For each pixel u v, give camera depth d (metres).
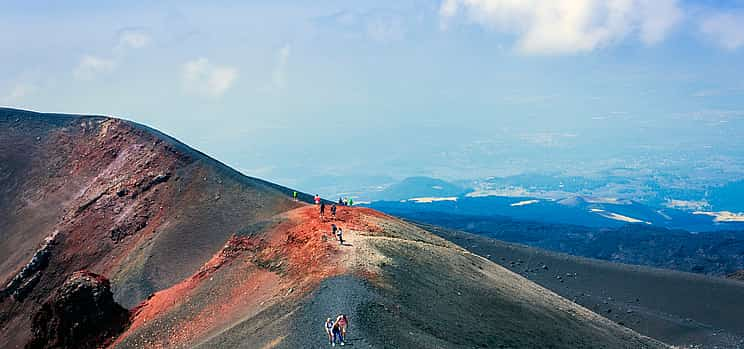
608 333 76.38
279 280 67.88
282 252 73.88
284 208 100.44
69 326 76.38
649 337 89.94
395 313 55.75
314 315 53.91
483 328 60.38
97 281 79.69
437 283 68.50
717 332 97.38
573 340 67.56
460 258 86.06
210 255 92.75
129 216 107.88
